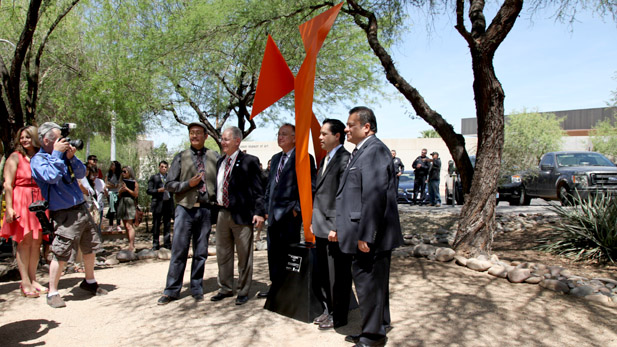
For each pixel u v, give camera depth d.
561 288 4.59
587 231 6.30
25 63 8.52
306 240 4.09
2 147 6.57
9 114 6.80
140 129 14.34
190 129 4.87
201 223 4.82
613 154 34.50
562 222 7.15
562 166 12.68
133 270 6.34
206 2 10.40
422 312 4.04
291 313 4.08
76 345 3.55
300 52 9.37
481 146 6.13
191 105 12.09
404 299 4.43
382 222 3.27
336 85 12.52
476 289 4.68
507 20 5.79
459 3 6.02
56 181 4.39
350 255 3.79
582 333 3.53
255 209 4.49
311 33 4.02
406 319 3.89
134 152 15.84
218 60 9.70
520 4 5.70
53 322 4.09
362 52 12.34
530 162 14.88
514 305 4.18
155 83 10.95
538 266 5.35
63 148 4.42
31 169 4.50
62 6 9.09
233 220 4.48
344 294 3.79
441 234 8.80
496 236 8.30
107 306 4.56
